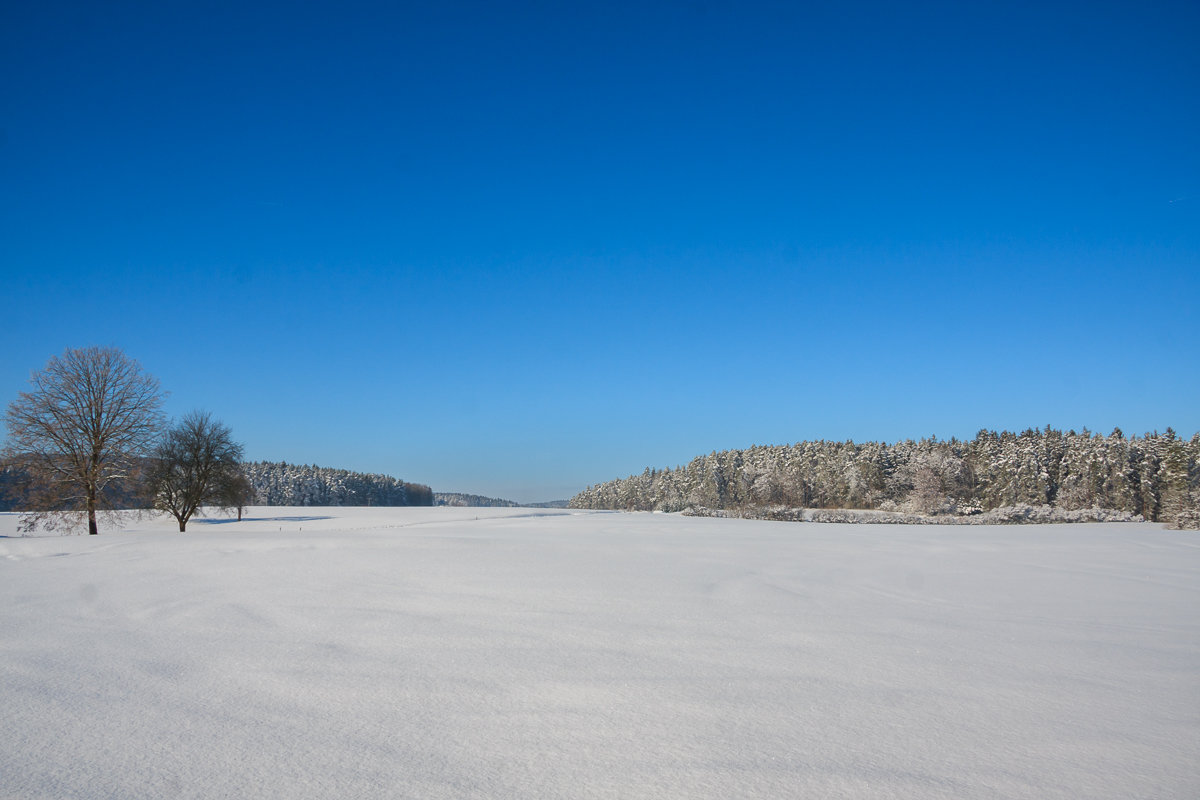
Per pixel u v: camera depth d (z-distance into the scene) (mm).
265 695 6207
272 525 44625
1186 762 4793
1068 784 4418
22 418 32750
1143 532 34219
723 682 6668
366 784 4355
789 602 11250
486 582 13070
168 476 40219
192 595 11531
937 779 4492
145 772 4531
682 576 14242
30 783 4336
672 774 4543
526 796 4203
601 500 177000
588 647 8055
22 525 33531
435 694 6254
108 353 34875
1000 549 22750
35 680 6621
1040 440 79625
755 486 102938
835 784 4395
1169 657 7734
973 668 7227
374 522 45562
